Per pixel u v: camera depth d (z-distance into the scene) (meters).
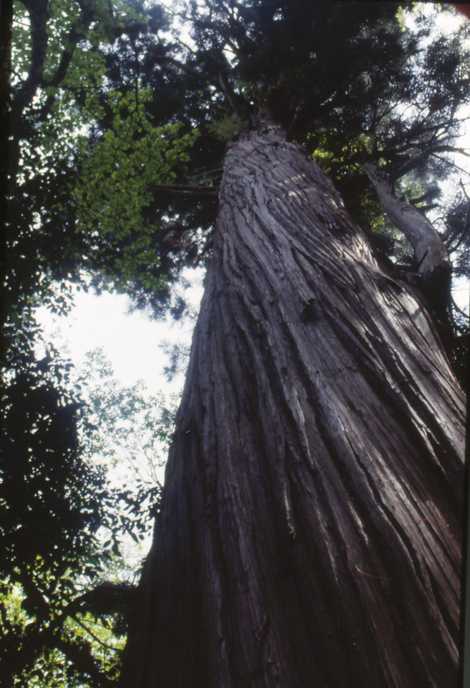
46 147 6.95
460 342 3.19
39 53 6.48
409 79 6.90
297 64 6.52
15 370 6.13
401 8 6.40
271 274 2.94
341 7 6.16
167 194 8.18
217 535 1.71
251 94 6.93
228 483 1.86
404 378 2.14
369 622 1.30
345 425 1.88
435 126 7.07
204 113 8.45
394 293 2.84
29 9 6.38
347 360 2.22
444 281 3.41
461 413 2.10
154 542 1.98
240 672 1.31
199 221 8.67
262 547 1.58
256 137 5.46
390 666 1.22
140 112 7.66
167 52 8.09
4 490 5.93
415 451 1.83
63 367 6.22
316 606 1.37
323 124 7.23
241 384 2.29
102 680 5.51
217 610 1.49
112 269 8.14
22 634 5.98
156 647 1.57
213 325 2.84
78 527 6.08
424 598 1.37
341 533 1.53
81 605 5.16
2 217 3.96
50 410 6.07
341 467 1.73
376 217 8.29
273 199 3.82
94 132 8.38
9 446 5.98
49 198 6.64
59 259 6.84
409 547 1.48
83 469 6.19
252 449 1.94
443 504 1.67
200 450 2.11
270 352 2.37
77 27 6.91
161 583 1.75
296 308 2.59
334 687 1.21
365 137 7.69
